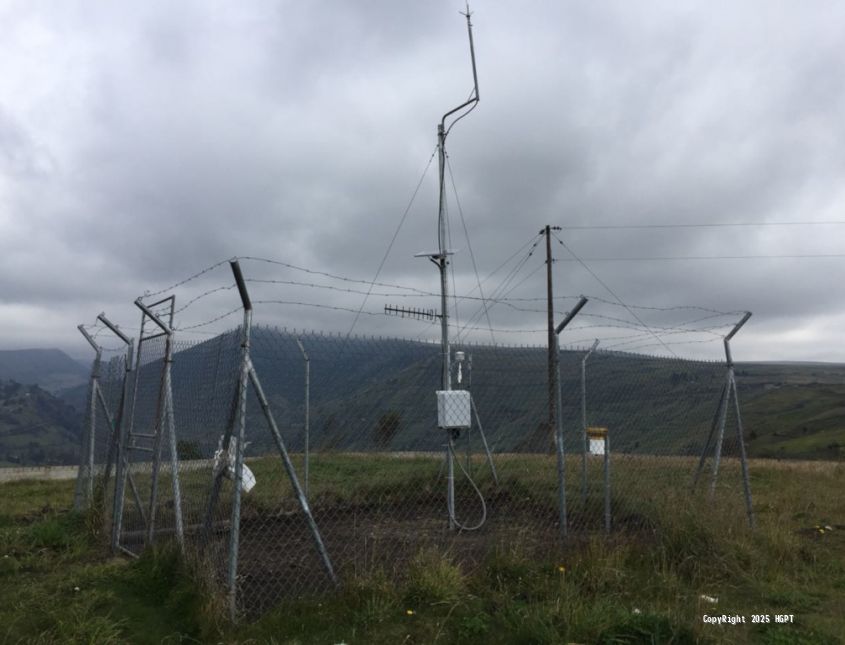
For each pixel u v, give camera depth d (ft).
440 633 14.34
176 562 17.15
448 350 22.61
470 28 25.79
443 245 24.29
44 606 15.69
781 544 20.81
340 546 21.18
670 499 22.15
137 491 22.61
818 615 16.26
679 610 15.51
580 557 18.16
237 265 15.53
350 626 14.62
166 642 14.02
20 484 45.16
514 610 15.23
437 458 31.73
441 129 25.66
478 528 23.36
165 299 20.92
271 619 14.69
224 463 16.92
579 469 28.99
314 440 21.75
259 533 23.24
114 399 25.30
